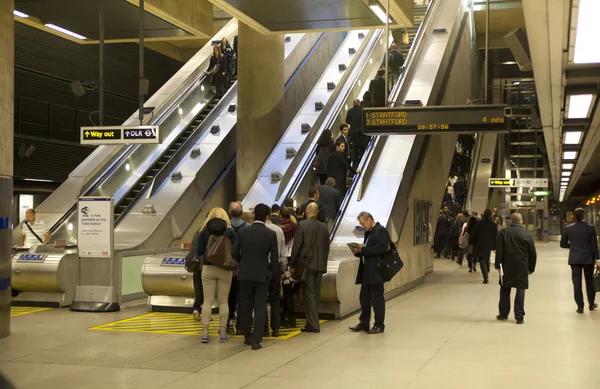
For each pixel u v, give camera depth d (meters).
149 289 10.91
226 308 8.51
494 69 35.41
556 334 8.95
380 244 8.88
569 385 6.24
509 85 38.03
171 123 18.30
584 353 7.70
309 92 21.48
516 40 9.45
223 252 8.16
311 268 8.94
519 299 9.89
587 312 11.02
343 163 14.45
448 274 17.73
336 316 10.10
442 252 25.19
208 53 22.22
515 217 10.10
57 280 11.23
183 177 16.25
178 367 7.00
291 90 19.80
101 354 7.66
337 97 19.28
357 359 7.37
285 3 13.84
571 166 24.61
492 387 6.16
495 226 15.74
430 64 18.05
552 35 7.03
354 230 12.53
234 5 14.03
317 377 6.55
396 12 14.43
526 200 41.56
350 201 13.41
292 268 8.98
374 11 14.41
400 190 13.59
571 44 7.42
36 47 21.36
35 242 13.95
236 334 8.98
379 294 9.05
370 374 6.66
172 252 12.91
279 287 8.77
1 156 8.62
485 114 11.62
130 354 7.66
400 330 9.24
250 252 8.05
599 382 6.35
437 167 17.33
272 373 6.72
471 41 24.95
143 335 8.87
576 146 17.92
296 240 8.92
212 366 7.05
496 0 26.50
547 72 8.91
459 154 32.19
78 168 16.09
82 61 23.48
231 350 7.89
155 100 19.27
